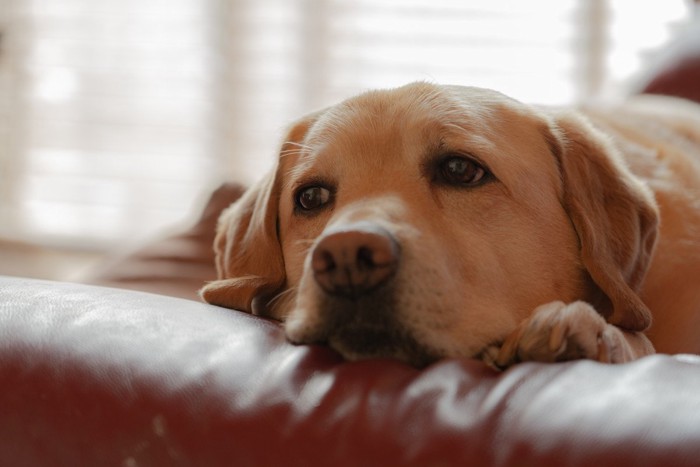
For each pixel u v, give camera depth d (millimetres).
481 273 1728
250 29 5648
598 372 1129
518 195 1841
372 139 1869
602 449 985
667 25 5051
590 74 5180
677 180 2361
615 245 1933
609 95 5145
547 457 998
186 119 5754
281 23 5613
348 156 1876
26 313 1385
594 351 1358
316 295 1500
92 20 5824
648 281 2125
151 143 5793
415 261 1540
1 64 5898
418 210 1698
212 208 3412
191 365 1235
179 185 5766
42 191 5895
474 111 1906
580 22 5180
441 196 1797
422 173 1823
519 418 1049
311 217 1951
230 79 5688
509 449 1021
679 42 3879
